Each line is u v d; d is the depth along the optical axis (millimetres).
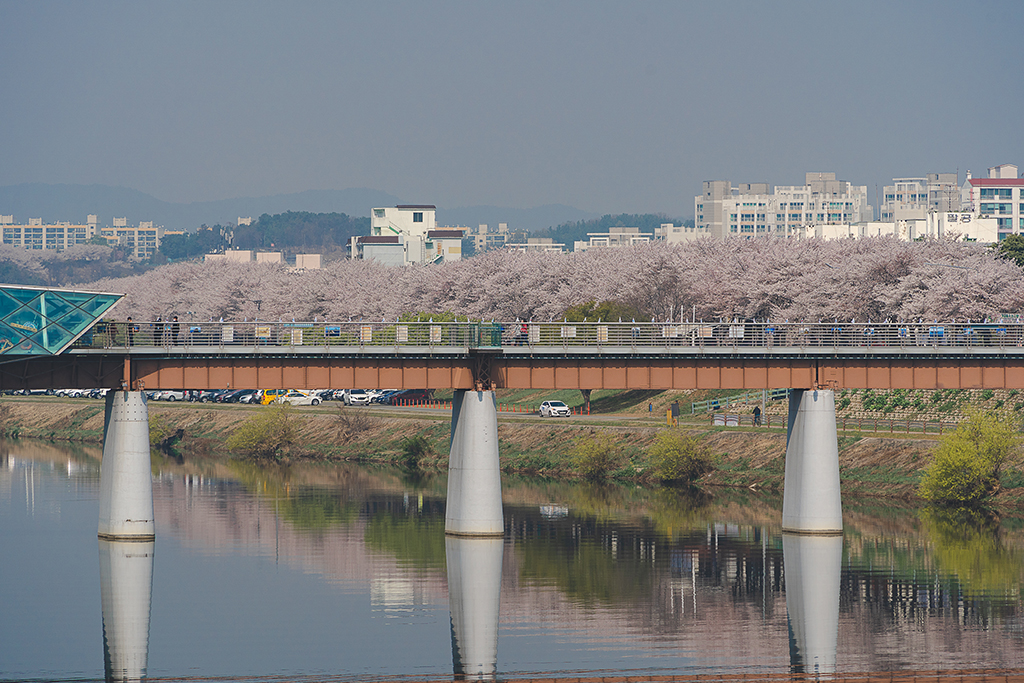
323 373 113812
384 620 92375
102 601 97750
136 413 113438
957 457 135750
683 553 116750
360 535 125938
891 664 81375
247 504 147250
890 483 146125
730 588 102625
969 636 87812
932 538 122125
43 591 100938
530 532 127875
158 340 116625
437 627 90750
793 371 120312
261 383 113062
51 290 107125
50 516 138875
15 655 82875
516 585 103812
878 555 114812
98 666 80250
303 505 146625
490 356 116438
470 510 117750
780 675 79062
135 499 115250
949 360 120812
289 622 91500
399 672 79562
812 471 121188
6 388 108500
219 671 79500
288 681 77250
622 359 117938
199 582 104438
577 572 108562
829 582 104438
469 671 79688
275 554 116188
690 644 86125
